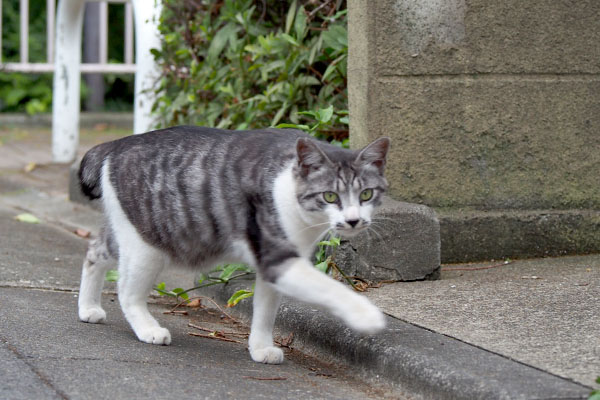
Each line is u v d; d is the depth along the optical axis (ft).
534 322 12.54
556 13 17.06
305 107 19.58
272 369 12.27
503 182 17.31
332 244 14.58
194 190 12.39
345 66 18.79
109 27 49.08
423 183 16.98
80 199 25.62
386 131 16.67
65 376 10.73
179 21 22.90
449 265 16.98
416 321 12.75
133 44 45.34
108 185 13.19
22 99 46.96
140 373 11.16
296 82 19.22
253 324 12.90
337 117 18.44
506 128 17.16
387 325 12.53
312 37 20.18
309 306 13.97
